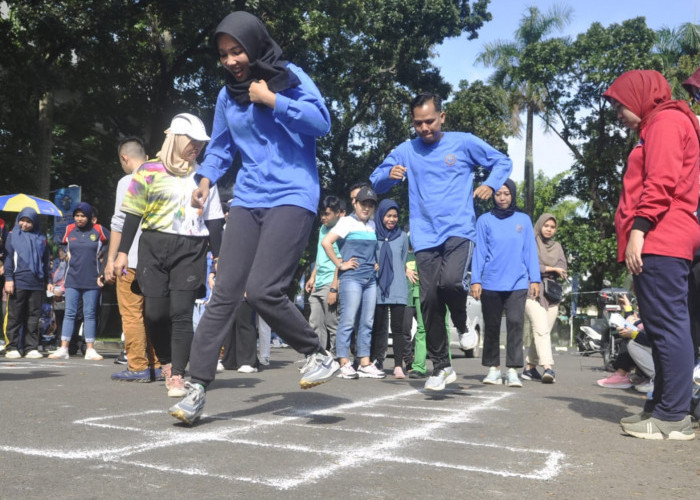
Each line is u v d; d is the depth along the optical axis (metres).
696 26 32.53
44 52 19.44
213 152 4.53
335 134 29.36
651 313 4.09
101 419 4.23
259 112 4.17
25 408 4.64
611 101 4.37
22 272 10.16
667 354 4.05
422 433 4.03
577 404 5.61
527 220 7.30
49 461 3.13
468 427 4.29
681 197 4.09
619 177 35.00
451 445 3.70
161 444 3.52
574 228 34.25
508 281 7.18
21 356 10.28
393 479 2.96
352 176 30.08
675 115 4.11
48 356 10.50
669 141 4.05
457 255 5.58
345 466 3.16
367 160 30.97
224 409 4.76
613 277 34.47
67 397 5.23
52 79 18.77
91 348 9.95
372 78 29.86
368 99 30.53
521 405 5.45
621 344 7.32
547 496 2.78
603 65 33.06
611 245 33.09
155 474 2.94
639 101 4.24
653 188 4.04
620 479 3.07
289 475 2.97
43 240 10.44
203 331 4.09
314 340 4.18
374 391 6.25
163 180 5.52
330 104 27.02
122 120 26.75
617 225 4.31
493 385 7.27
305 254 26.41
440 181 5.69
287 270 4.10
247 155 4.23
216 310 4.12
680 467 3.33
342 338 7.70
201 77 25.42
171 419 4.26
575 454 3.57
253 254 4.21
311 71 25.45
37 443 3.51
